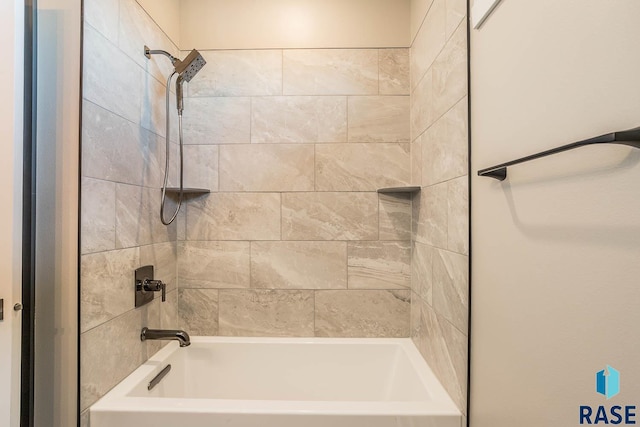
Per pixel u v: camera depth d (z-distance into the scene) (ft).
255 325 5.38
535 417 2.12
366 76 5.37
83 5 3.17
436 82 4.03
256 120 5.40
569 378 1.83
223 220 5.39
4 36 2.76
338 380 5.08
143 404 3.34
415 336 5.00
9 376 2.79
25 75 2.90
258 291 5.39
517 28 2.32
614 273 1.55
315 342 5.17
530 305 2.18
